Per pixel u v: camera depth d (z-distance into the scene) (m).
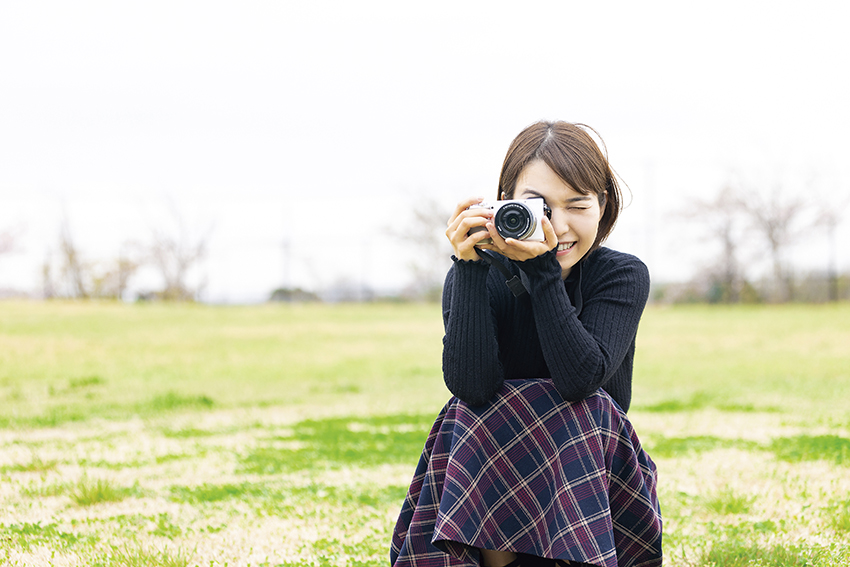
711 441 6.34
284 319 27.31
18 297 34.81
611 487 2.09
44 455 6.09
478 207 1.99
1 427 8.17
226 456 6.04
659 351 18.50
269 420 8.66
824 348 18.22
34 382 12.77
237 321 25.92
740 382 12.60
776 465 5.11
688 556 3.11
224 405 10.27
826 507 3.74
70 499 4.38
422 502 2.07
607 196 2.24
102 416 9.12
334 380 13.84
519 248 1.95
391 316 29.55
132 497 4.46
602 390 2.13
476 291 2.02
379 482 4.91
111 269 36.25
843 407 9.10
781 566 2.90
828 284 32.66
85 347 18.16
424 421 8.34
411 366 16.28
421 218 37.41
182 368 15.42
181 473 5.30
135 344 19.22
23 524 3.65
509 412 2.01
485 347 1.99
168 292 37.41
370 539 3.42
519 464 1.99
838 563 2.92
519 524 1.98
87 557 3.08
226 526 3.70
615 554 1.89
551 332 1.95
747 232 34.03
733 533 3.38
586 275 2.21
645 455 2.25
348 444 6.63
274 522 3.81
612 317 2.10
